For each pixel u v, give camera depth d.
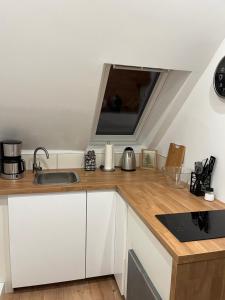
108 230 2.16
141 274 1.52
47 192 1.97
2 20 1.42
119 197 2.03
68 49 1.63
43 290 2.13
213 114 1.83
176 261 1.13
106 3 1.41
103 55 1.71
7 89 1.84
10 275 2.05
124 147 2.76
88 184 2.07
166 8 1.47
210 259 1.17
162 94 2.34
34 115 2.12
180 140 2.26
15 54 1.61
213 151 1.83
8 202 1.91
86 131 2.36
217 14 1.56
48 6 1.39
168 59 1.81
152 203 1.70
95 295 2.09
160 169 2.60
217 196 1.79
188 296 1.18
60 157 2.52
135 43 1.66
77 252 2.12
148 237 1.49
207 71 1.90
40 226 2.00
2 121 2.12
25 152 2.46
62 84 1.87
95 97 2.03
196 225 1.40
